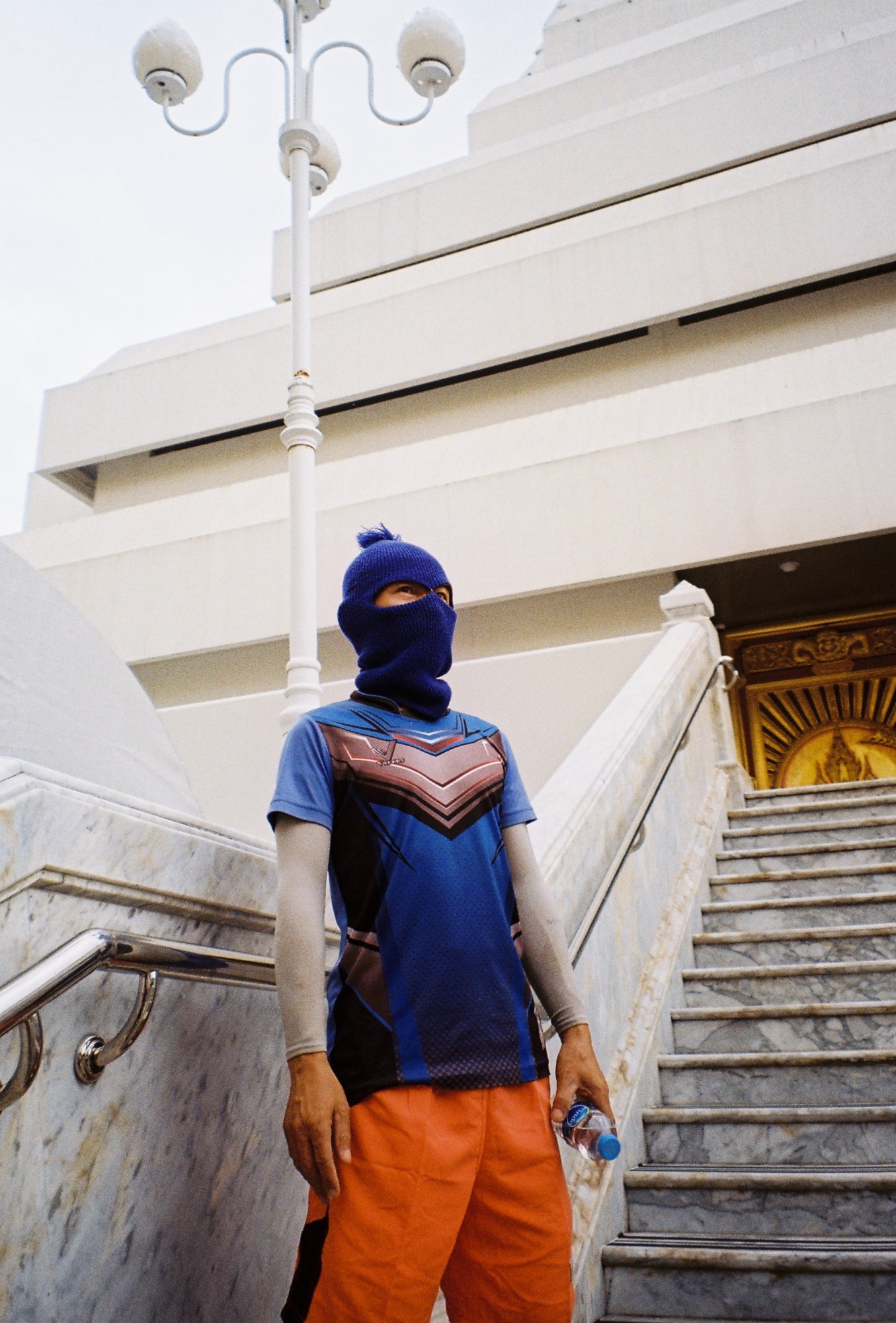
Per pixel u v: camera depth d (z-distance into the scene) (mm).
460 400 11531
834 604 10438
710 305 10227
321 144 5434
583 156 11961
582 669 7871
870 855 5238
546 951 1578
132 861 1372
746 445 9219
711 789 6379
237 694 11117
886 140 10281
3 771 1162
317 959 1337
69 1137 1293
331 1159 1223
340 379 11656
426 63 5324
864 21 12008
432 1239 1271
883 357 9266
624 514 9445
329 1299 1241
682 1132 3281
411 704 1645
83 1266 1296
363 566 1734
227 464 12633
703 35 12672
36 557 12398
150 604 11258
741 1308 2531
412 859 1437
